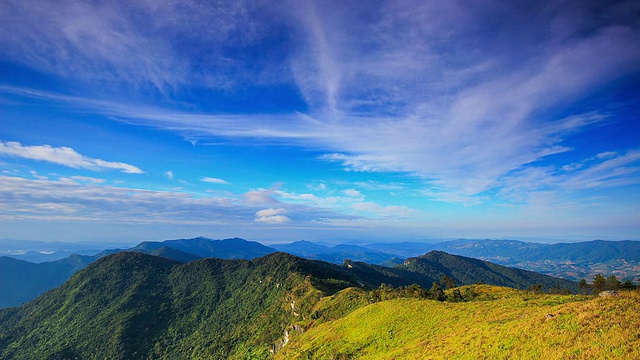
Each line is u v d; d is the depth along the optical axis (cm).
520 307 6406
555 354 3244
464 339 4791
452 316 6794
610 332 3256
